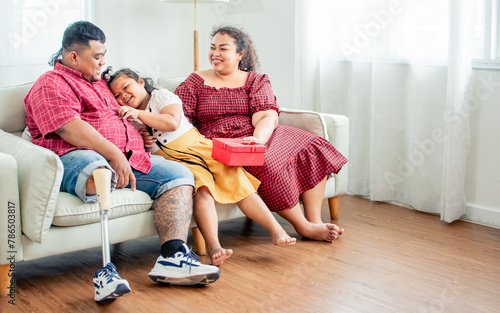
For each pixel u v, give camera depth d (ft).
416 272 7.00
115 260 7.41
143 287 6.50
